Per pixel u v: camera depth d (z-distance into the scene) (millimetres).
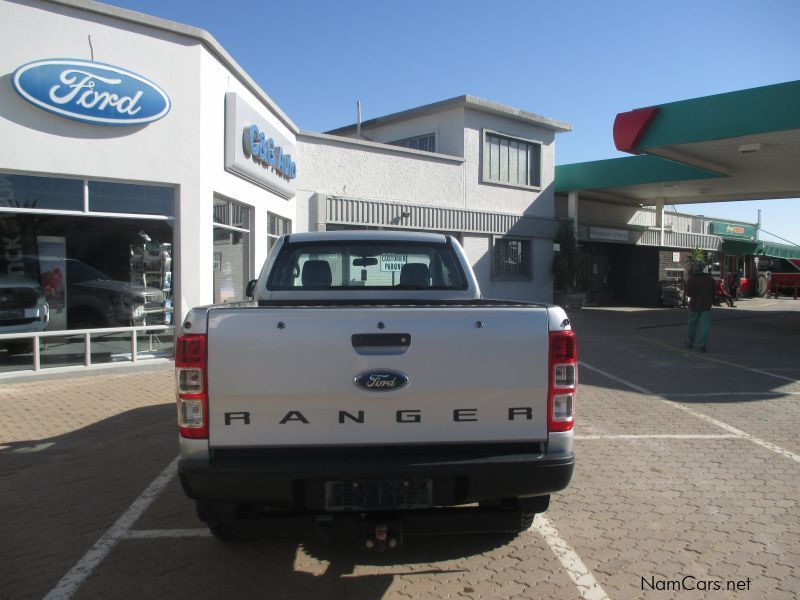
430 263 5152
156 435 6461
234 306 3443
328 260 5090
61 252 9250
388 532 3203
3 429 6637
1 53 8422
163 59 9648
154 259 9867
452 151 19188
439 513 3354
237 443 3129
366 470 3074
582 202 24562
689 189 22484
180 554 3889
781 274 34344
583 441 6340
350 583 3523
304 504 3164
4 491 4953
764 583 3531
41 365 9141
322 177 15797
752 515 4496
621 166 20703
